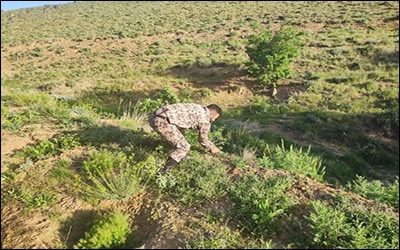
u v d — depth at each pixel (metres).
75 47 32.34
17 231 3.37
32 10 64.12
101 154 4.62
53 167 4.52
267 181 4.09
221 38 31.06
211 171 4.25
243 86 19.23
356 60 19.83
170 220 3.42
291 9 40.62
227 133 8.52
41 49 32.09
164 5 57.44
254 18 38.00
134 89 20.38
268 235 3.25
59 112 7.08
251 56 18.73
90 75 24.36
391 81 16.20
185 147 4.02
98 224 3.23
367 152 10.15
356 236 3.10
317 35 26.28
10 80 23.84
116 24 42.69
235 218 3.43
